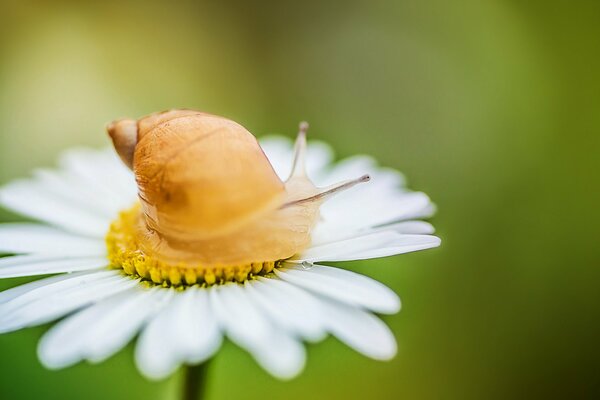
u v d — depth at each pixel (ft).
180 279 0.38
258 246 0.38
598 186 0.54
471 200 0.55
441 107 0.57
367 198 0.43
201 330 0.36
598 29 0.55
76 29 0.60
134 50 0.61
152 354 0.35
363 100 0.60
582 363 0.50
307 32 0.62
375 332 0.36
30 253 0.41
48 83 0.59
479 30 0.57
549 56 0.56
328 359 0.46
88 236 0.43
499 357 0.50
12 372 0.42
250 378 0.45
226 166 0.38
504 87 0.56
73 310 0.37
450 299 0.51
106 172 0.46
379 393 0.46
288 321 0.36
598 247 0.52
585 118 0.55
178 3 0.63
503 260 0.52
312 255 0.39
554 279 0.52
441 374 0.48
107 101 0.59
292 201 0.39
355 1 0.61
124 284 0.39
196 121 0.39
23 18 0.59
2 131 0.57
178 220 0.38
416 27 0.59
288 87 0.61
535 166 0.55
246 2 0.63
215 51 0.62
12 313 0.37
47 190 0.45
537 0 0.56
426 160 0.57
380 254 0.38
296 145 0.41
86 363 0.43
